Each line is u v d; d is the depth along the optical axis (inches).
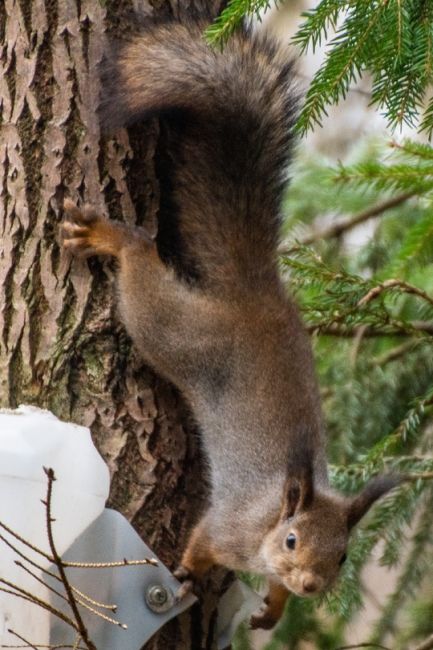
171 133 399.2
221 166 426.0
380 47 340.8
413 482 422.6
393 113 348.8
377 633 435.8
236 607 377.4
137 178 383.2
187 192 411.2
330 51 345.1
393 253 484.4
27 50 383.2
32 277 371.2
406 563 435.8
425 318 449.4
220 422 385.4
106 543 335.0
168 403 372.8
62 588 323.6
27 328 366.6
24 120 380.2
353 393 453.4
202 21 411.8
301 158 508.7
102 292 372.2
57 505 327.0
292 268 421.7
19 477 323.0
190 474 367.9
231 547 370.3
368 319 419.8
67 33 383.6
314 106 354.0
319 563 382.9
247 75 427.8
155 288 379.2
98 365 365.1
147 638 335.3
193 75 411.5
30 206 375.2
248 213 425.4
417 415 417.1
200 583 363.9
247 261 420.5
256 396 397.7
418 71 341.4
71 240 372.2
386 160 439.8
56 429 335.9
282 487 392.8
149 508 354.0
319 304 418.9
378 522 422.9
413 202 489.7
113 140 380.2
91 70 381.7
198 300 398.3
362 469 423.2
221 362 391.2
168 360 378.9
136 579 336.8
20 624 316.5
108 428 358.3
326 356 460.8
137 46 392.2
